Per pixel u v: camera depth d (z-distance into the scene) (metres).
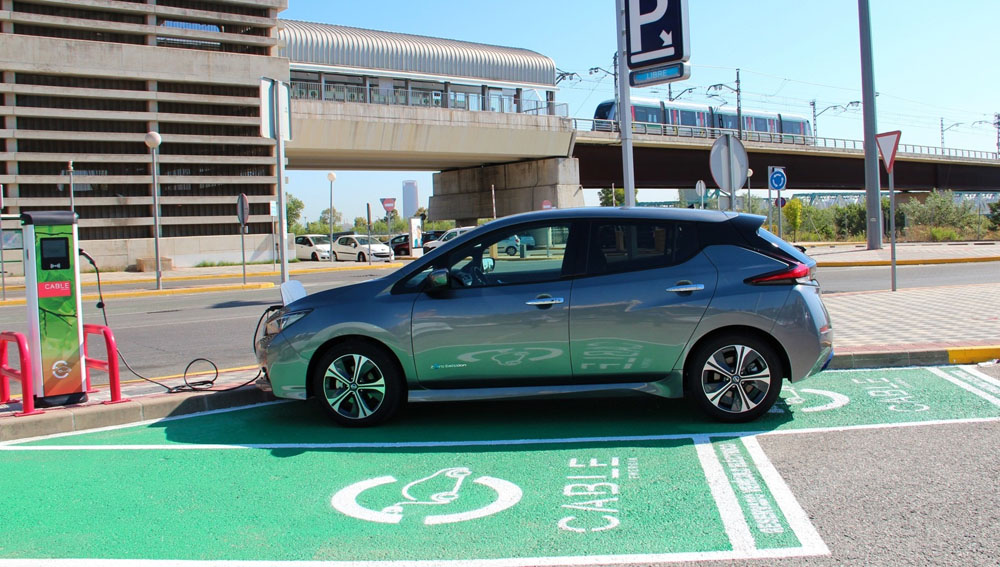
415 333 5.59
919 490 4.09
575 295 5.48
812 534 3.57
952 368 7.17
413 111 40.25
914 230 44.44
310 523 3.88
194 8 33.50
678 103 52.22
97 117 30.66
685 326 5.42
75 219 6.33
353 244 37.12
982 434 5.05
